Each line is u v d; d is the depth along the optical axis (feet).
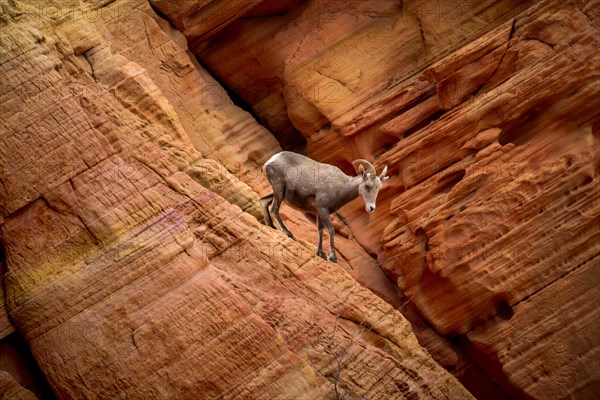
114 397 66.28
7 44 74.90
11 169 71.05
